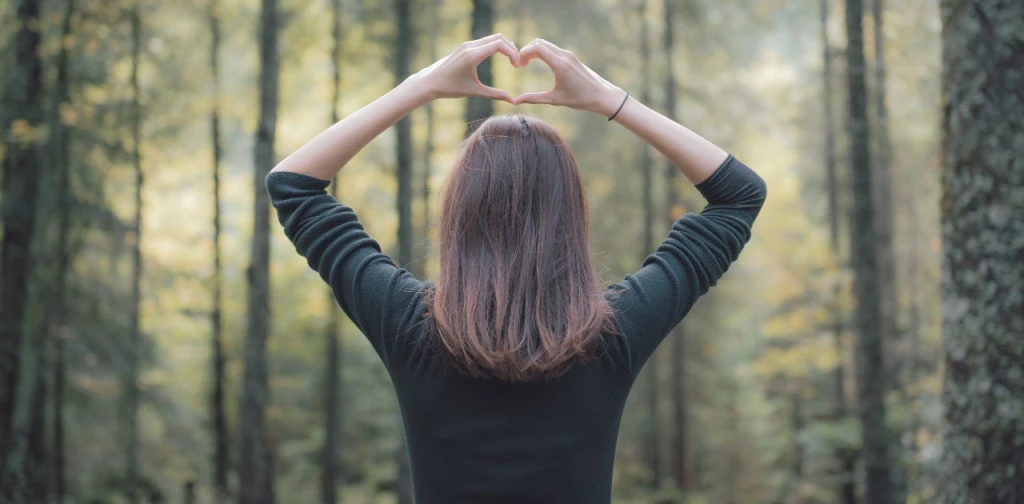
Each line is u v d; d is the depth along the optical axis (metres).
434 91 1.41
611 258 19.83
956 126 3.23
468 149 1.35
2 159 10.14
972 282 3.15
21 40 9.93
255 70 17.20
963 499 3.16
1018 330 3.05
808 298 18.50
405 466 11.77
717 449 24.03
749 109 19.28
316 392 23.30
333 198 1.40
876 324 10.63
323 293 20.25
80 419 16.53
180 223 20.17
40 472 9.46
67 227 12.86
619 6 18.47
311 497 22.36
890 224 15.76
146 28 14.70
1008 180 3.09
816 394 20.19
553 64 1.42
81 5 11.09
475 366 1.19
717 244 1.36
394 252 18.44
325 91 18.53
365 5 15.55
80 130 12.58
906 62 12.45
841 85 14.34
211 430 21.30
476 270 1.24
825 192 18.00
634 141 18.66
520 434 1.21
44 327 9.96
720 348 23.55
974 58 3.16
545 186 1.29
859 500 17.41
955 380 3.21
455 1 15.35
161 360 18.84
